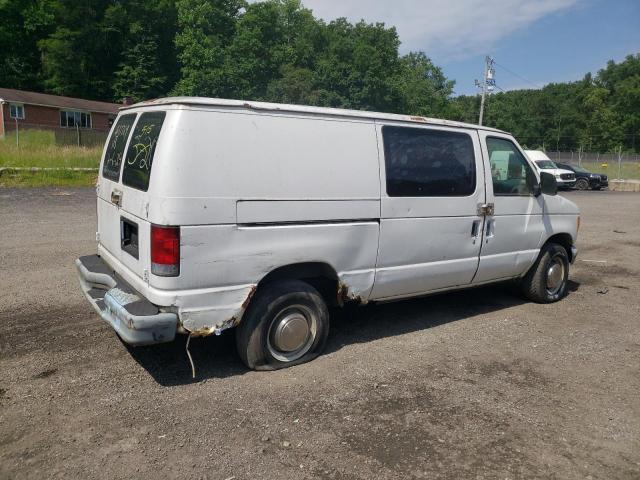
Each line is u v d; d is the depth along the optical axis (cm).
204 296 382
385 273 484
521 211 597
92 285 468
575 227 682
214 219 379
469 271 555
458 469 316
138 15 5066
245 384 407
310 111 425
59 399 371
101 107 4241
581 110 8550
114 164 462
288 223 414
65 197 1409
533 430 362
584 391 423
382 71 5109
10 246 812
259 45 5197
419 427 359
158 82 5003
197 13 5047
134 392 386
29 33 4975
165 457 313
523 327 568
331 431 349
